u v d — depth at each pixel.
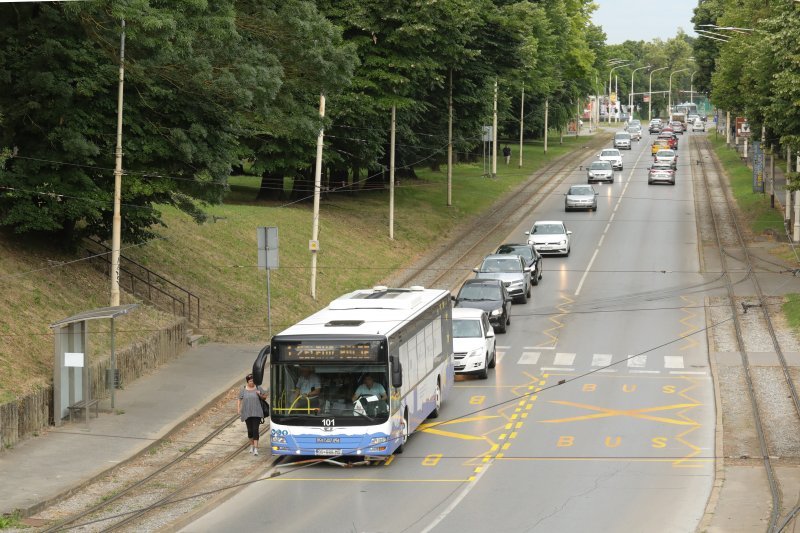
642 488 52.84
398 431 59.72
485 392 78.12
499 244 152.50
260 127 103.69
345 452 57.78
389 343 58.66
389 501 50.78
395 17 139.38
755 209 174.25
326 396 58.31
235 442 64.12
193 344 89.06
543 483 53.97
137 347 77.69
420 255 144.88
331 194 172.62
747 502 49.69
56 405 64.00
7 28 77.25
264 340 94.19
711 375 82.25
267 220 130.50
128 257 97.75
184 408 69.69
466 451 61.38
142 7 70.81
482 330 83.31
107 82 78.94
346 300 67.88
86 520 47.22
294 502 50.88
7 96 78.75
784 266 130.62
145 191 81.81
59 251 88.38
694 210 179.75
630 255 141.62
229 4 84.19
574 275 129.25
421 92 160.00
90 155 80.31
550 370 85.25
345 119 147.12
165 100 82.88
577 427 66.94
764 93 134.75
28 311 73.69
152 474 55.97
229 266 110.38
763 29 131.25
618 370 84.56
